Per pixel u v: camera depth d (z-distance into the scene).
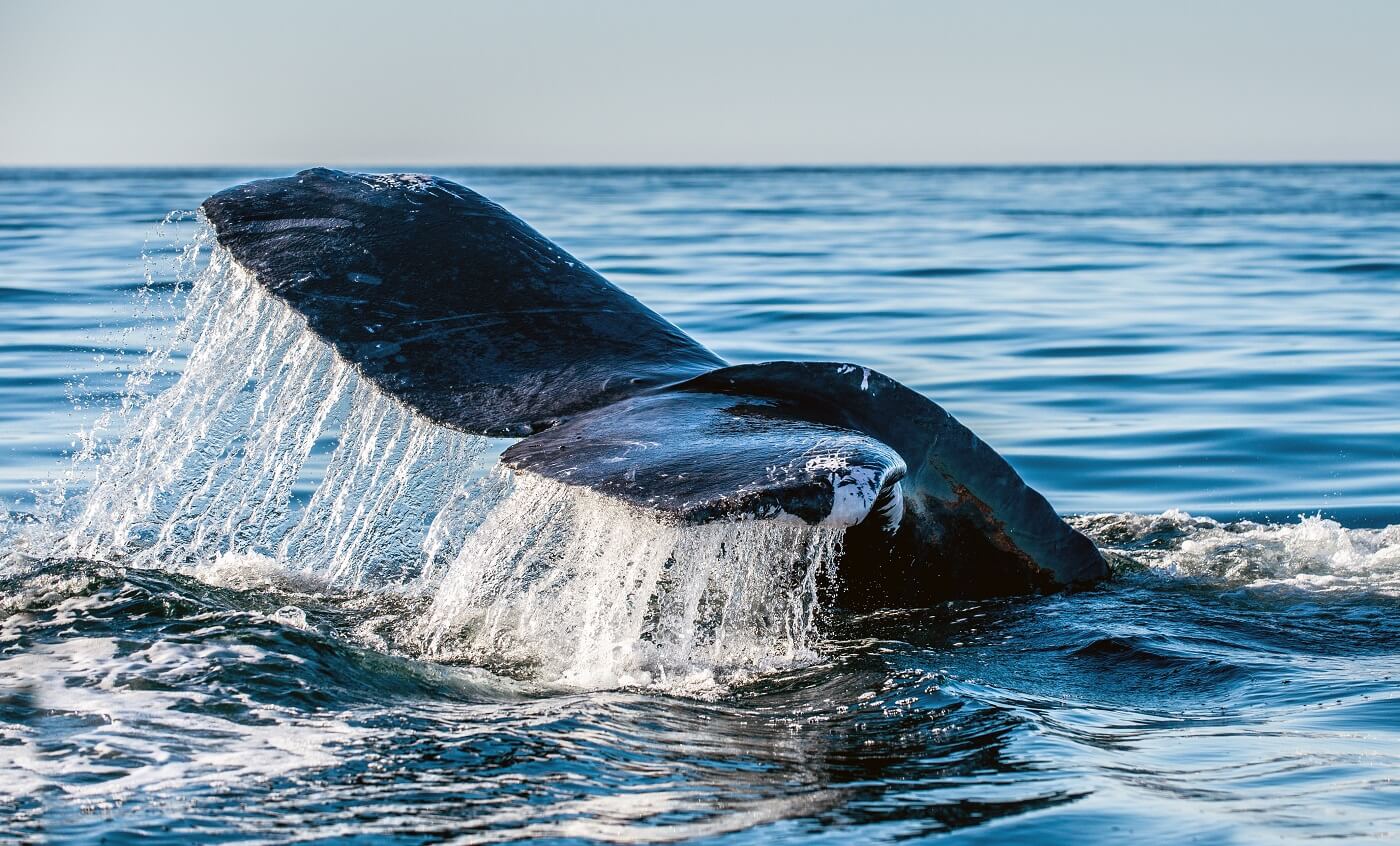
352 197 23.78
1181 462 39.53
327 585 22.73
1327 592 23.02
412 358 20.88
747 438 17.22
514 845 12.95
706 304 68.44
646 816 13.65
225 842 12.96
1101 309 68.56
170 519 25.77
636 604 19.02
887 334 60.16
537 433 19.03
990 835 13.38
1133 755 15.80
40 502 32.09
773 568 19.47
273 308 22.34
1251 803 14.27
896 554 20.67
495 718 16.45
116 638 18.34
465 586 20.12
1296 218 150.88
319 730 15.75
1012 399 47.59
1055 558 21.94
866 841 13.15
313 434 22.53
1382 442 41.19
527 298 22.09
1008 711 17.19
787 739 16.05
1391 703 17.77
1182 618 21.30
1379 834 13.43
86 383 45.81
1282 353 55.53
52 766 14.55
